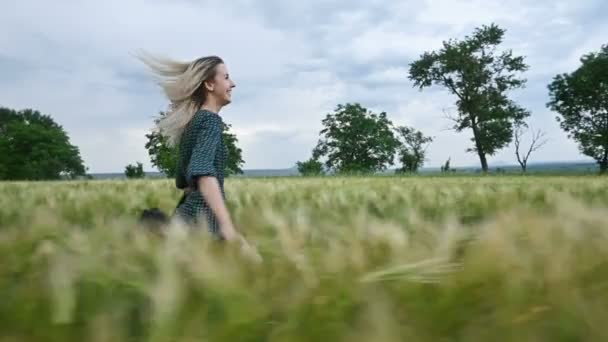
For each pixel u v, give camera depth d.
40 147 97.81
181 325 0.76
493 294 0.82
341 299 0.82
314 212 2.49
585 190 4.67
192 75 3.40
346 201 3.33
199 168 3.11
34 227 1.32
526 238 1.15
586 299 0.75
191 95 3.45
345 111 92.25
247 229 1.75
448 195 3.51
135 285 0.88
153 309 0.78
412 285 0.85
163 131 3.52
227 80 3.51
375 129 90.81
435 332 0.74
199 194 3.31
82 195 3.72
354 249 1.08
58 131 101.38
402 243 1.14
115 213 3.15
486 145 73.56
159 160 60.22
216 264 0.91
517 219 1.27
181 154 3.49
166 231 1.33
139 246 1.13
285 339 0.76
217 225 3.29
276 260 1.06
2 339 0.76
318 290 0.85
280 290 0.89
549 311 0.74
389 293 0.84
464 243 1.10
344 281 0.88
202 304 0.80
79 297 0.85
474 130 75.06
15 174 97.00
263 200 3.43
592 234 1.08
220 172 3.48
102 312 0.79
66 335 0.77
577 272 0.88
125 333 0.78
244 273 0.97
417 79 79.12
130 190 4.85
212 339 0.75
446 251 1.04
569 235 1.12
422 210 3.12
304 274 0.95
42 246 1.15
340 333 0.74
